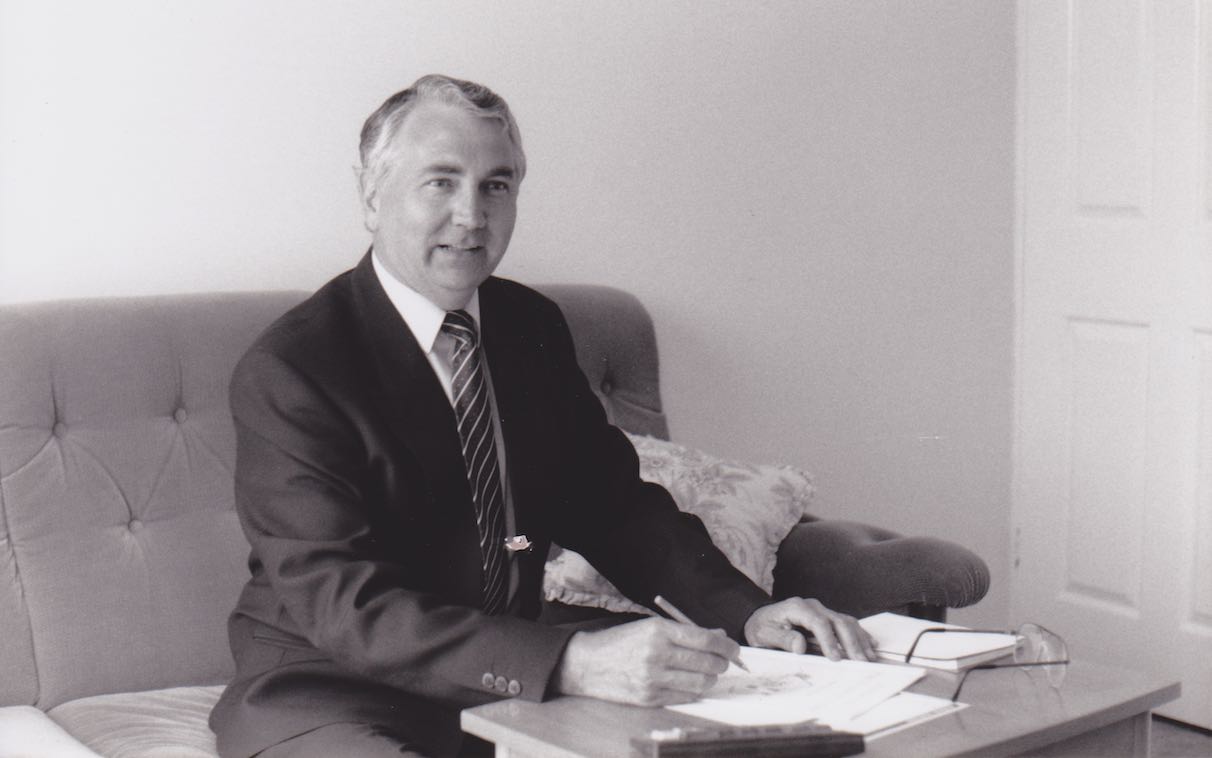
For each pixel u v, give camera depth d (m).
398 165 1.70
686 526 1.87
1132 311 3.16
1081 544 3.32
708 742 1.25
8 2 2.17
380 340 1.71
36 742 1.76
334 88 2.47
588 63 2.75
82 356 2.03
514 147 1.75
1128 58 3.12
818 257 3.10
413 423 1.69
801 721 1.36
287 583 1.58
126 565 2.02
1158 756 2.93
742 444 3.05
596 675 1.43
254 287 2.42
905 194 3.22
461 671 1.47
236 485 1.68
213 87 2.35
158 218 2.32
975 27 3.28
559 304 2.54
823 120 3.07
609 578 1.90
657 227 2.88
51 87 2.22
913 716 1.37
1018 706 1.42
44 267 2.23
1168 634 3.13
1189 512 3.07
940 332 3.31
